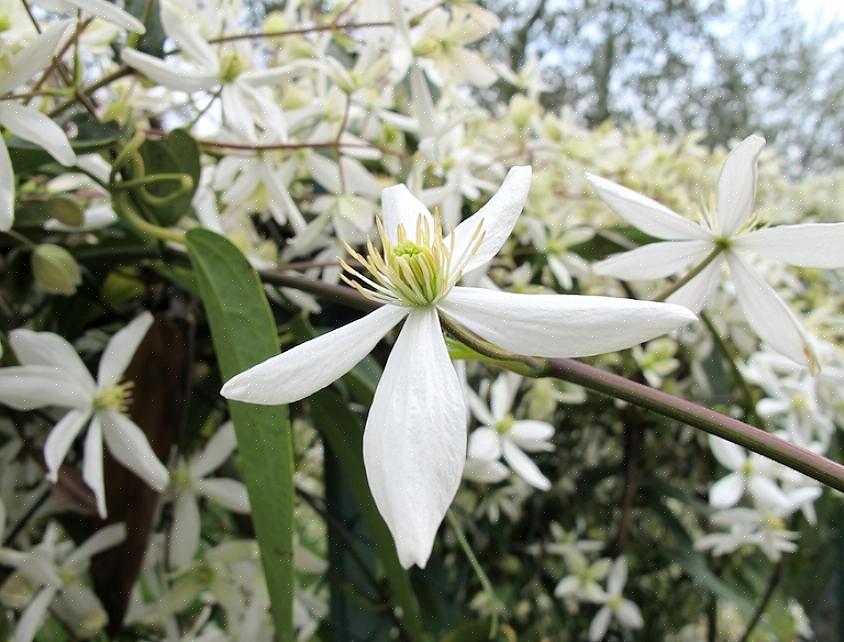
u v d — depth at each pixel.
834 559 0.25
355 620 0.18
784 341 0.10
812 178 0.33
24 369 0.12
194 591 0.14
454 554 0.23
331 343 0.08
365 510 0.13
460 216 0.20
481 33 0.16
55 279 0.12
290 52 0.16
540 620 0.26
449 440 0.07
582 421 0.25
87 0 0.10
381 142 0.19
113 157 0.12
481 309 0.08
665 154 0.25
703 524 0.26
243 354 0.10
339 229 0.16
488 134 0.23
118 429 0.12
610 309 0.07
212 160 0.16
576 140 0.22
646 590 0.27
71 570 0.13
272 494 0.10
